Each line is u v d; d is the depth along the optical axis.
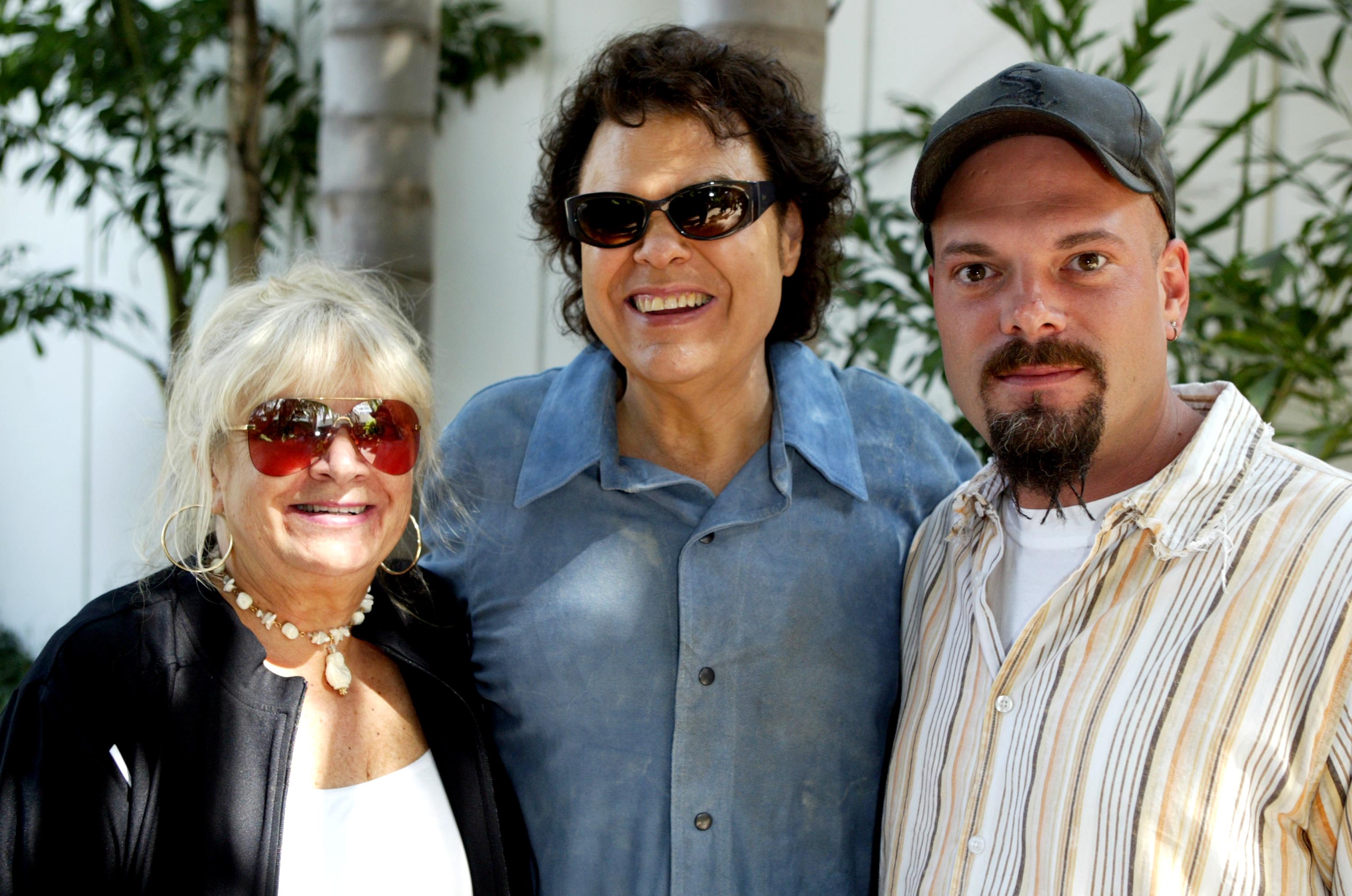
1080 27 3.14
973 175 1.36
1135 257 1.31
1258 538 1.21
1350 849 1.12
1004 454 1.35
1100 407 1.31
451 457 1.85
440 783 1.60
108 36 4.97
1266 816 1.16
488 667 1.70
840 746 1.64
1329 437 2.88
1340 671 1.13
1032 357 1.31
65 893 1.28
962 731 1.41
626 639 1.63
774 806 1.60
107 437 6.88
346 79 3.56
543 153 1.85
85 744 1.32
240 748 1.41
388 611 1.67
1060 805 1.26
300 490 1.45
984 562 1.47
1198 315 2.86
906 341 4.11
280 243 5.99
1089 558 1.31
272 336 1.45
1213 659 1.20
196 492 1.54
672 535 1.68
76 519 7.06
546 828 1.63
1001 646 1.40
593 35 5.15
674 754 1.57
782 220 1.68
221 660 1.44
